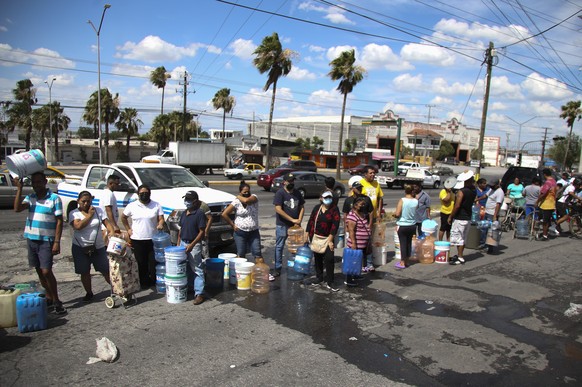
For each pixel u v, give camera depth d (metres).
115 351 4.06
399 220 7.65
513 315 5.52
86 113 49.41
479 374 3.91
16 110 53.62
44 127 54.69
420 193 8.45
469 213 8.09
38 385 3.55
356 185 7.39
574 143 75.38
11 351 4.18
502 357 4.29
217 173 46.03
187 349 4.27
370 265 7.43
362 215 6.70
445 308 5.71
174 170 9.21
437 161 86.56
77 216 5.38
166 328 4.79
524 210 11.70
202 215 5.73
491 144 103.69
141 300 5.73
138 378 3.69
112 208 6.10
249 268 6.29
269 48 30.38
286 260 8.30
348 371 3.89
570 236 11.52
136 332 4.66
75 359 4.02
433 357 4.24
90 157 61.19
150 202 6.20
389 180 31.77
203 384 3.61
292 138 97.88
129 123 54.97
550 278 7.32
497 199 10.34
